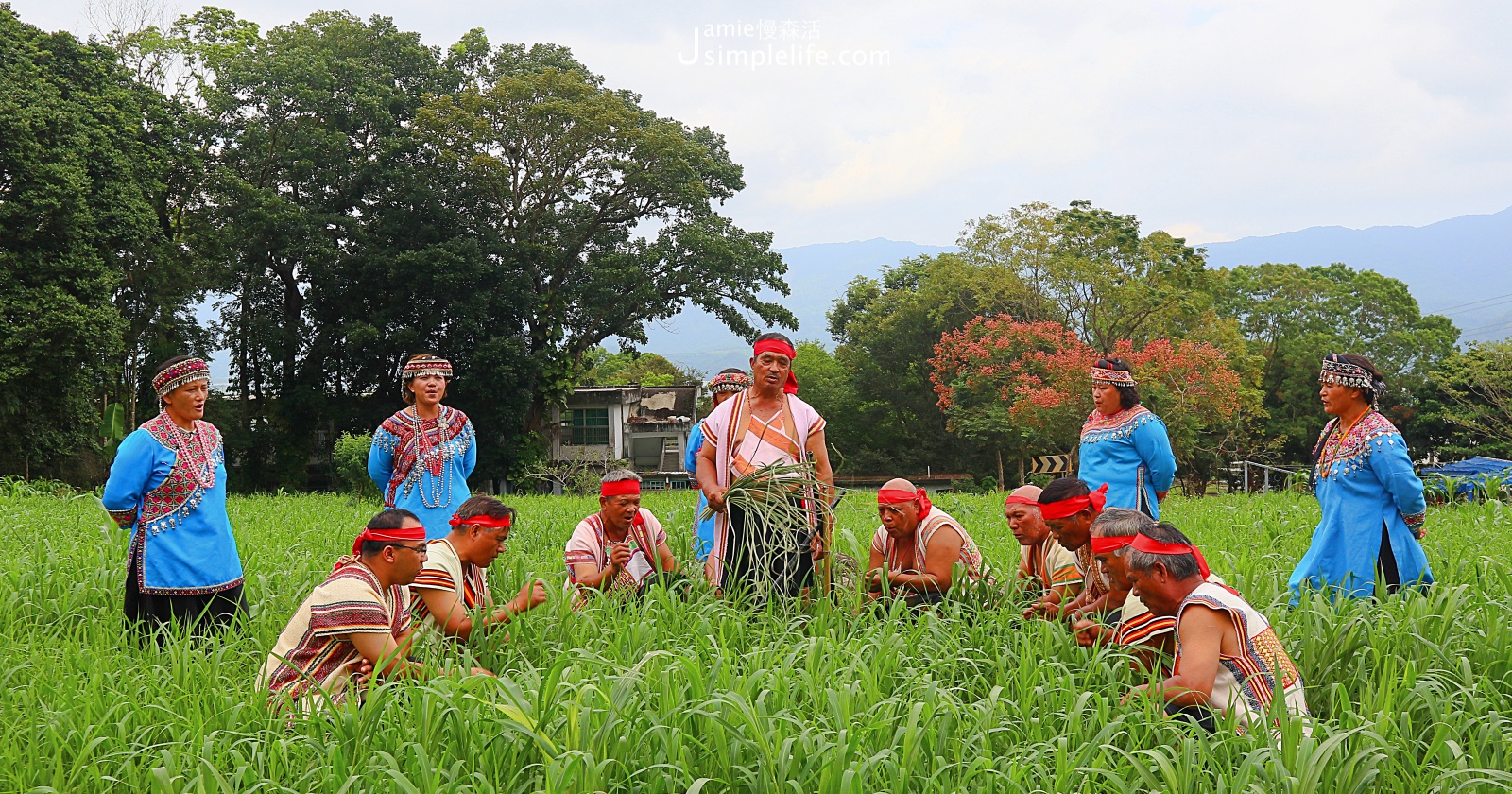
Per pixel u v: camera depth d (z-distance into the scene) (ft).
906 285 213.25
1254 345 166.20
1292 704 13.15
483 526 17.66
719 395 25.79
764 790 11.43
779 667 13.93
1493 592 18.66
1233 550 26.53
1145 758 12.14
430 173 121.39
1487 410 145.18
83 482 105.19
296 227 116.78
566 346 134.62
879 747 12.48
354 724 12.57
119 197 95.96
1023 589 19.44
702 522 24.93
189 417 20.44
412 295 120.67
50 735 12.50
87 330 89.51
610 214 131.95
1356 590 18.95
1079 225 129.29
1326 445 20.24
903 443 185.16
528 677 13.62
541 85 120.98
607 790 11.35
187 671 14.80
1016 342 126.82
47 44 96.99
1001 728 12.66
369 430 129.90
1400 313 167.12
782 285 134.21
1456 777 11.55
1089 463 23.07
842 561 21.65
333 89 123.44
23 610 19.80
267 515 45.29
